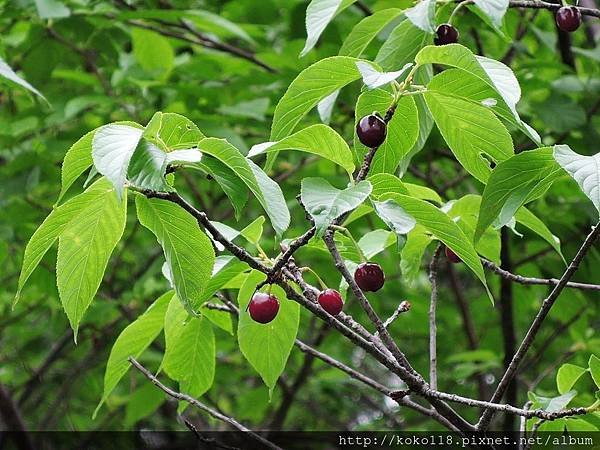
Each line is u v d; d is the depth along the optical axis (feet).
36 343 27.20
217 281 8.34
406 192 7.72
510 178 7.98
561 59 17.48
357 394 29.09
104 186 7.11
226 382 25.09
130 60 19.40
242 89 19.03
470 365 18.81
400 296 22.65
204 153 7.12
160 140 6.86
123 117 18.69
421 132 9.81
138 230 22.03
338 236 9.07
